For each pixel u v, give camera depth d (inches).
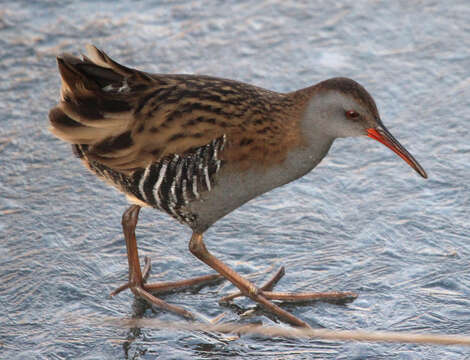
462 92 540.4
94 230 434.0
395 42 590.6
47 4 632.4
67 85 354.9
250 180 370.0
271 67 565.9
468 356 346.3
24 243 422.0
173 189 364.2
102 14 622.2
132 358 349.7
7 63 572.1
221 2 636.1
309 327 369.1
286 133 366.6
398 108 527.2
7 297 386.0
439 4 629.3
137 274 393.1
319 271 404.8
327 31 602.9
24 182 470.0
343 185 465.1
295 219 441.1
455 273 395.5
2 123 518.6
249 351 354.3
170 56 576.7
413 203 446.6
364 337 321.1
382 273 399.9
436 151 487.5
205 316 381.1
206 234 432.8
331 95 362.9
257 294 382.9
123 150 358.0
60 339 360.2
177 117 355.6
